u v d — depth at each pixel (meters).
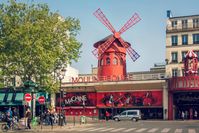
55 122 37.16
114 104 56.66
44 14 35.47
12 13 34.75
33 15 35.16
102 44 62.81
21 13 34.88
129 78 58.25
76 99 58.53
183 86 50.91
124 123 39.88
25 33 32.69
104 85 56.78
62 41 36.62
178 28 59.31
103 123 40.78
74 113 58.41
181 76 53.78
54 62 34.38
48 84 34.59
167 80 53.81
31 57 32.62
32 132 26.12
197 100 53.97
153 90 54.97
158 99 54.59
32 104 36.53
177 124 36.06
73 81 59.25
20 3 34.72
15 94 57.94
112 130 27.05
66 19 37.41
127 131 25.73
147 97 55.09
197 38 57.97
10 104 57.97
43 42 33.28
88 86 57.78
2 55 33.09
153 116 55.44
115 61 62.56
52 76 35.59
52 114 36.03
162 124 36.25
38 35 33.56
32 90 35.28
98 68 63.69
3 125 29.38
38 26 33.22
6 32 34.16
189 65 51.56
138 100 55.50
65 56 36.62
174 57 59.00
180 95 54.66
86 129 28.89
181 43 58.72
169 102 53.94
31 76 34.78
